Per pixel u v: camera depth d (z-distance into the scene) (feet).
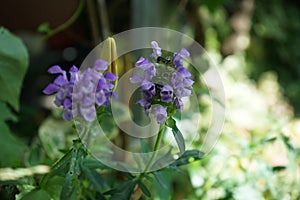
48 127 2.25
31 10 2.44
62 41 2.66
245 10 3.79
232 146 2.05
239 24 3.78
